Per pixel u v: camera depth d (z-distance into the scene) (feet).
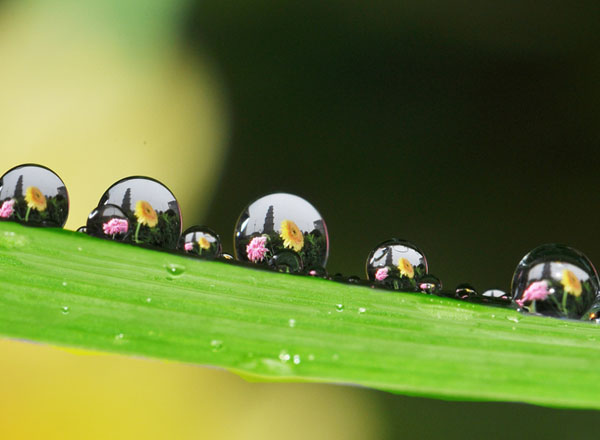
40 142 0.39
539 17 0.40
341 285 0.19
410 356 0.18
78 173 0.40
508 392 0.17
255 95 0.42
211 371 0.40
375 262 0.21
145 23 0.39
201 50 0.41
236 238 0.21
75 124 0.40
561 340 0.19
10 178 0.20
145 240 0.21
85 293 0.18
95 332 0.18
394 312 0.19
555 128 0.42
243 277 0.19
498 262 0.42
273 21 0.42
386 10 0.42
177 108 0.41
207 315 0.18
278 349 0.18
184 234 0.21
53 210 0.20
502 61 0.42
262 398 0.40
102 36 0.39
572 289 0.20
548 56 0.41
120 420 0.39
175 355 0.18
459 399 0.18
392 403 0.40
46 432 0.38
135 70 0.40
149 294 0.18
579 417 0.36
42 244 0.19
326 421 0.40
